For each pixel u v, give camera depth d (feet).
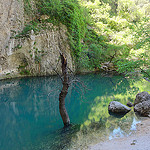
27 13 54.34
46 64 55.36
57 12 58.65
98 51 73.20
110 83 45.57
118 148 12.53
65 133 16.61
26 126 19.02
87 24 95.35
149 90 34.53
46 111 24.48
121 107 22.67
